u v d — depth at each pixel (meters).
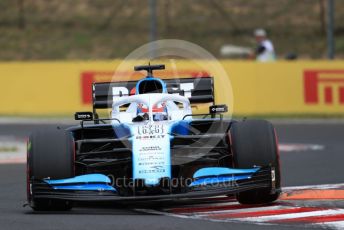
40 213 28.16
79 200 26.45
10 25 134.50
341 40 125.50
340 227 24.19
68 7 140.00
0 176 42.12
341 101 80.06
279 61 81.12
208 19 133.12
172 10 136.62
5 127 73.19
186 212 27.70
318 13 133.38
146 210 28.44
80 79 82.19
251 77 81.44
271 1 138.50
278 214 26.78
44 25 134.50
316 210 27.55
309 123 74.56
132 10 138.12
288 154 51.00
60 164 27.22
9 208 30.16
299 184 36.50
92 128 29.27
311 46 123.62
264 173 27.47
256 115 80.88
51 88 82.81
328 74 80.25
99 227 24.50
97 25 134.00
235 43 125.00
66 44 128.00
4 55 124.81
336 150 52.50
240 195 28.64
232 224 24.83
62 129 28.41
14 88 83.38
